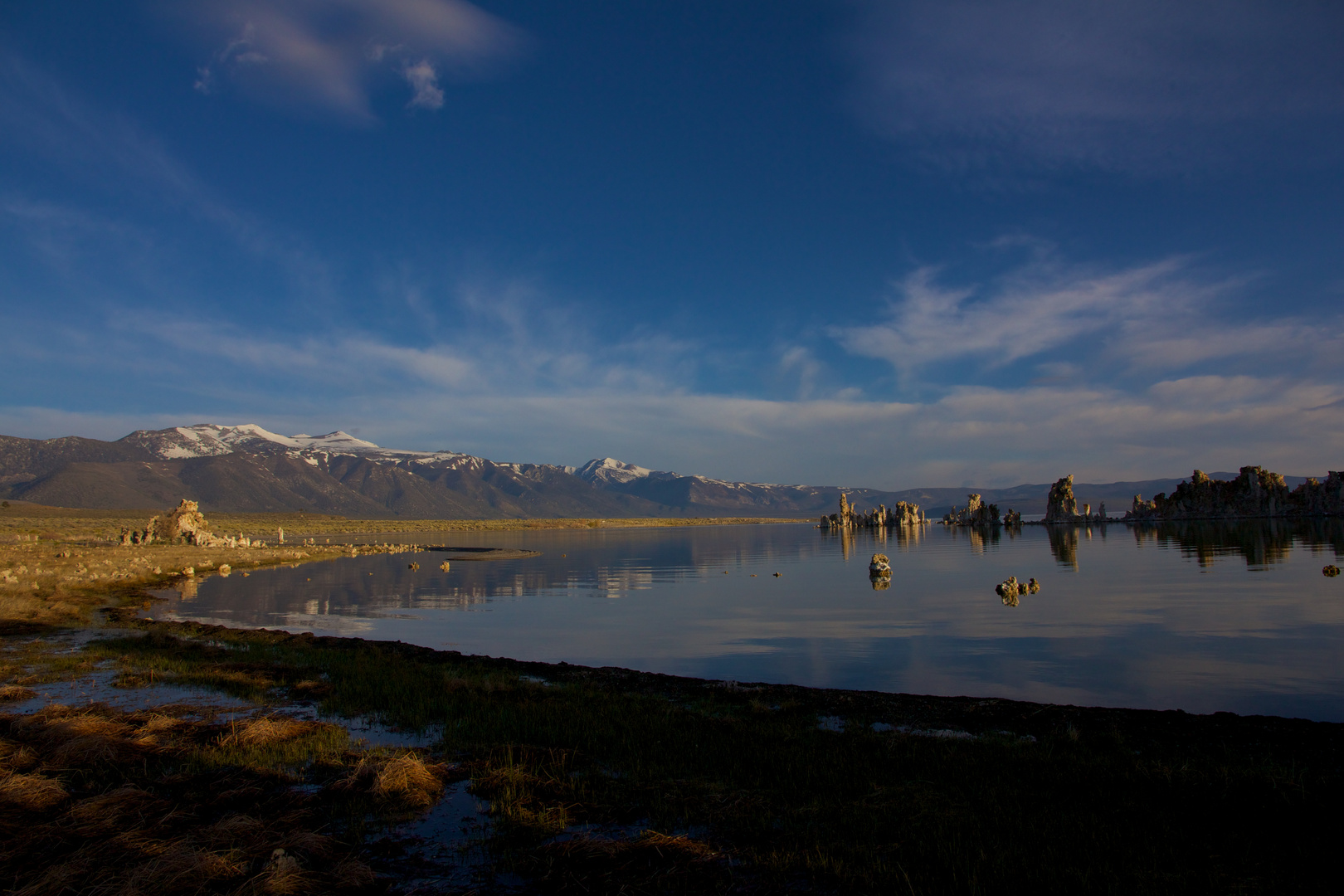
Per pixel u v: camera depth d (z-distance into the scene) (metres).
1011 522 171.75
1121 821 9.45
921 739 13.81
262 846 8.84
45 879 7.82
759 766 12.11
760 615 37.38
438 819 10.15
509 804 10.32
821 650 27.22
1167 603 37.38
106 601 41.69
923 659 25.09
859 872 8.10
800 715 16.39
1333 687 20.23
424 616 38.75
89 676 19.77
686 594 48.59
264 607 42.75
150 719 14.69
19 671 20.19
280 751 12.93
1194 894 7.52
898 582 53.34
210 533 117.00
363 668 21.03
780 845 9.02
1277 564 56.47
